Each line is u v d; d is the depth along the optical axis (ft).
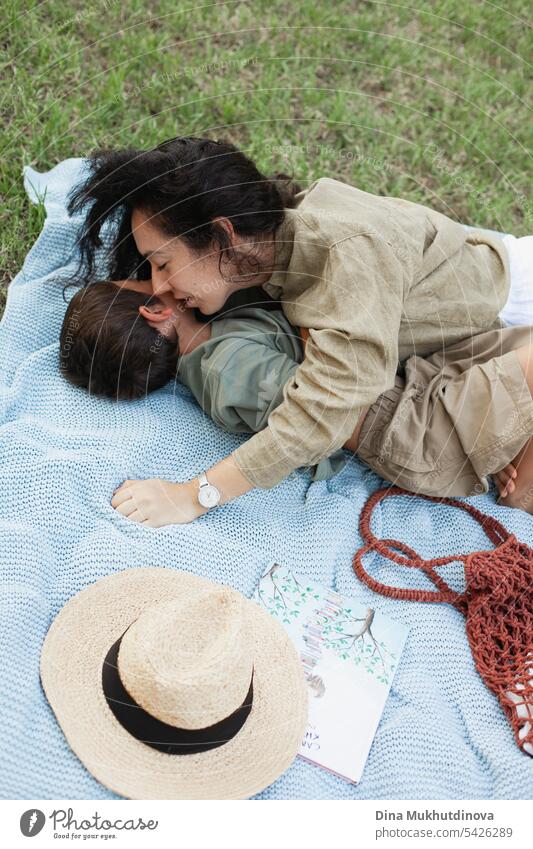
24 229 6.47
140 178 4.42
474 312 5.21
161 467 4.96
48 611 4.15
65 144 7.09
